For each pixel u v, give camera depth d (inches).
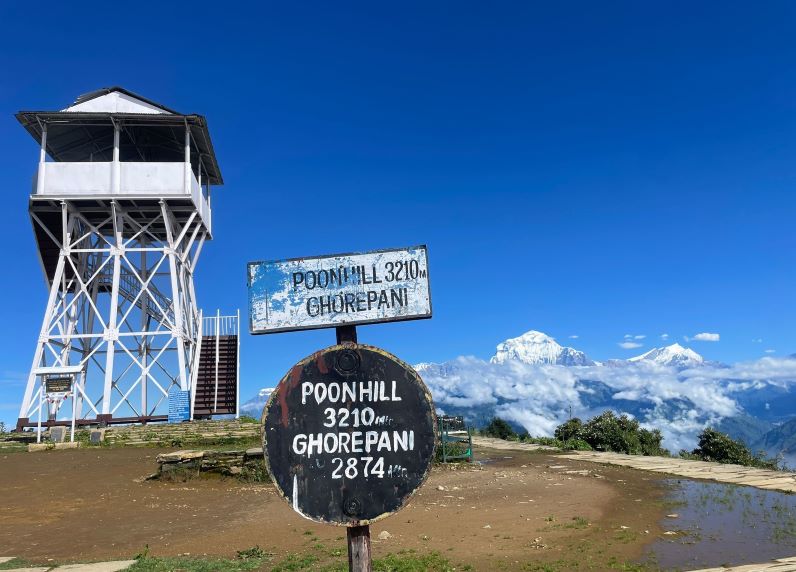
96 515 512.7
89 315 1298.0
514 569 334.0
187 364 1280.8
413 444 167.6
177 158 1316.4
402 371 171.0
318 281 182.1
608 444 1078.4
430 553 366.9
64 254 1150.3
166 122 1152.8
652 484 627.2
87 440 944.9
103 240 1235.9
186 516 506.0
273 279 182.2
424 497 572.4
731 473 682.8
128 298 1341.0
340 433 167.3
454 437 890.7
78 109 1149.1
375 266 182.7
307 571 332.2
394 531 431.5
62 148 1237.7
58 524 481.1
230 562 352.5
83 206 1185.4
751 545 372.8
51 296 1135.0
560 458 907.4
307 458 165.8
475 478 697.6
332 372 169.9
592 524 441.7
